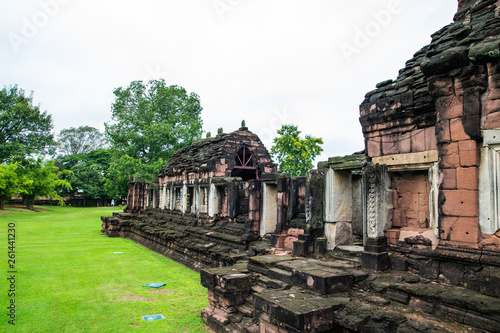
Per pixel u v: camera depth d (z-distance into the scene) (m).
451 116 6.29
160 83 40.44
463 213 6.03
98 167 62.88
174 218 19.89
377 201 7.55
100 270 13.23
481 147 5.93
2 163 41.22
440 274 6.37
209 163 17.00
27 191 41.44
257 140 19.30
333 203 9.47
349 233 9.77
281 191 11.03
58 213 43.09
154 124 37.53
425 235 7.08
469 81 6.01
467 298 5.27
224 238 13.25
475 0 7.09
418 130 7.53
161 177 24.09
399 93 8.02
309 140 30.09
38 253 16.48
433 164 7.13
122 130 38.62
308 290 6.84
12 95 45.03
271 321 6.05
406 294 6.07
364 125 8.68
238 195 14.77
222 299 8.08
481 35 6.17
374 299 6.26
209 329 7.78
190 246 14.44
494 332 4.79
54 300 9.48
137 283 11.47
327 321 5.74
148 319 8.22
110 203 66.94
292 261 8.36
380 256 7.18
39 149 47.06
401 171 7.89
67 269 13.21
